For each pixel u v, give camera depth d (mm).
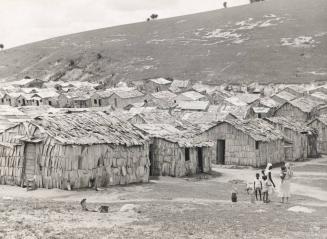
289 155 71188
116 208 30062
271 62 175750
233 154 63438
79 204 31641
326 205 35750
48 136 40219
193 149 54312
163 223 24422
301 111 98625
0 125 59156
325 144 81562
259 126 66688
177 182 48156
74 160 39781
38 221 23594
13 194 37469
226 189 43938
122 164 43562
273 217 27625
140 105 122750
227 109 102312
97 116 45938
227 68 177750
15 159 41875
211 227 23734
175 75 180000
